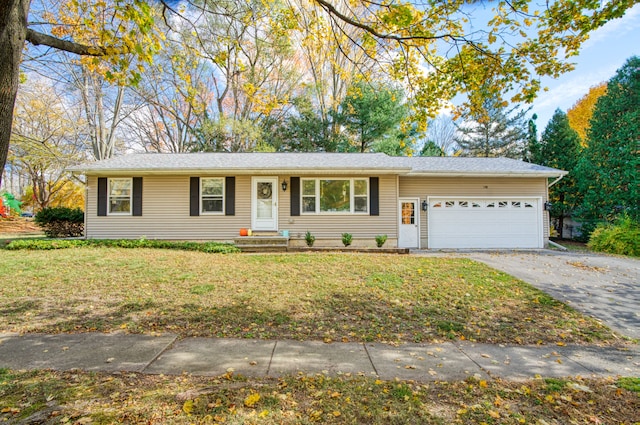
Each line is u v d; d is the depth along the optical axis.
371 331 4.63
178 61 6.62
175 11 5.74
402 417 2.59
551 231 17.62
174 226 12.77
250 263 8.71
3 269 7.53
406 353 3.93
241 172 12.52
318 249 11.57
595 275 8.12
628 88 15.05
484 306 5.75
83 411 2.57
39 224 14.34
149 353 3.78
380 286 6.68
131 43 3.90
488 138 30.56
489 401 2.87
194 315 5.06
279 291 6.29
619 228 12.53
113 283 6.64
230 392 2.91
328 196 12.87
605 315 5.55
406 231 13.68
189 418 2.51
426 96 5.71
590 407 2.83
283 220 12.81
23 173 23.70
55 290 6.14
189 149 24.38
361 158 14.34
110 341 4.11
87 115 19.70
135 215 12.74
